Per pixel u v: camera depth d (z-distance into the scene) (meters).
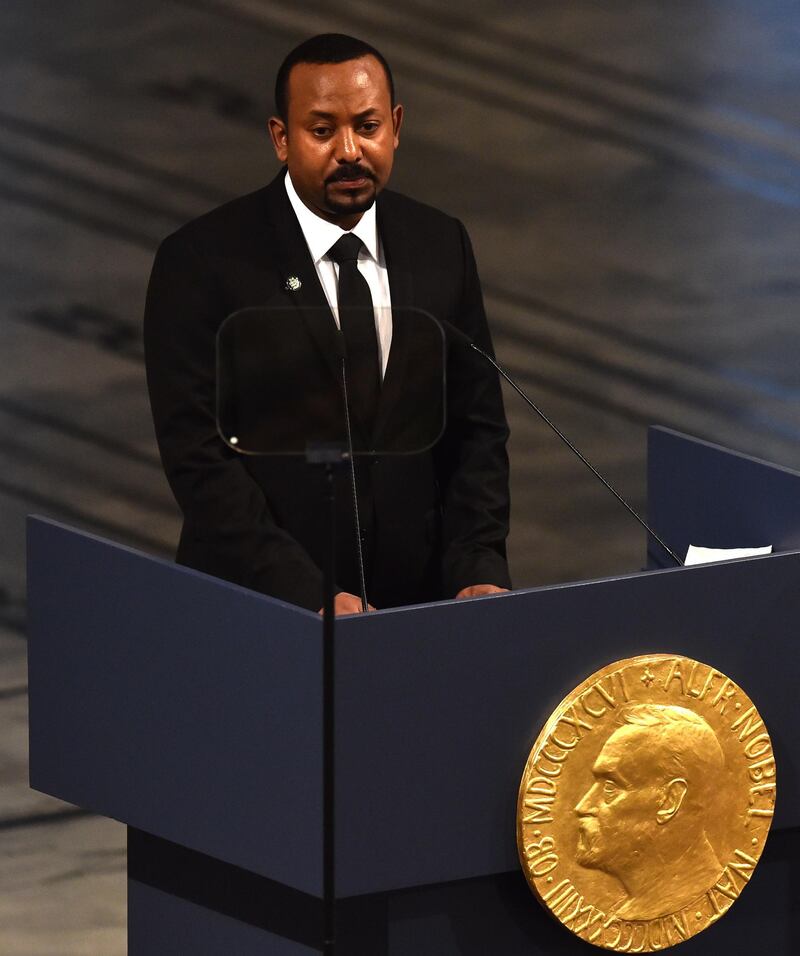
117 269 28.02
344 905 9.73
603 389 25.59
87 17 34.34
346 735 9.22
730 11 36.47
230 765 9.77
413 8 35.59
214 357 11.69
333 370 10.30
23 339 26.31
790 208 30.31
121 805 10.41
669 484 12.93
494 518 12.06
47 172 30.17
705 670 9.90
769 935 10.69
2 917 15.14
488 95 33.19
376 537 11.94
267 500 11.73
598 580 9.71
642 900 9.88
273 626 9.40
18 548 21.81
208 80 32.66
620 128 32.41
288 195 11.87
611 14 36.09
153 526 22.38
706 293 28.06
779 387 25.81
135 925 10.99
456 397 12.31
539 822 9.62
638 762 9.74
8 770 17.48
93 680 10.46
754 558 10.05
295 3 35.25
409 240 12.05
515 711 9.60
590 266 28.62
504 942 9.98
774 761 10.12
